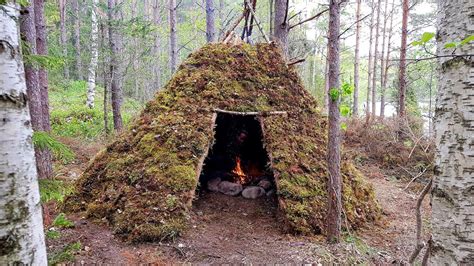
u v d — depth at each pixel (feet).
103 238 13.71
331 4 12.70
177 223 14.40
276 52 21.25
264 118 18.38
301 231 15.08
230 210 17.78
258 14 57.57
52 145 8.21
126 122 40.70
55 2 55.16
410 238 15.57
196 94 18.76
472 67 5.13
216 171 22.02
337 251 13.50
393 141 31.73
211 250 13.41
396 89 45.14
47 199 8.72
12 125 4.83
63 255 11.17
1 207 4.67
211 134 17.66
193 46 71.51
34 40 16.48
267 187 19.99
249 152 23.17
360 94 95.30
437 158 5.66
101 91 62.08
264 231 15.51
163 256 12.76
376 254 13.64
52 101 48.39
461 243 5.26
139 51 43.83
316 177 17.06
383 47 47.09
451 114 5.38
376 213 17.88
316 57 70.74
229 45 21.13
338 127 13.52
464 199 5.23
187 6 96.89
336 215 14.05
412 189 24.45
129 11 74.28
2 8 4.78
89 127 38.50
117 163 17.03
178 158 16.49
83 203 16.33
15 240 4.79
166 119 17.98
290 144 17.76
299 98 20.06
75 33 61.31
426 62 25.38
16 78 4.94
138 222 14.08
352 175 18.72
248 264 12.48
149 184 15.58
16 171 4.85
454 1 5.37
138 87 66.44
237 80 19.43
